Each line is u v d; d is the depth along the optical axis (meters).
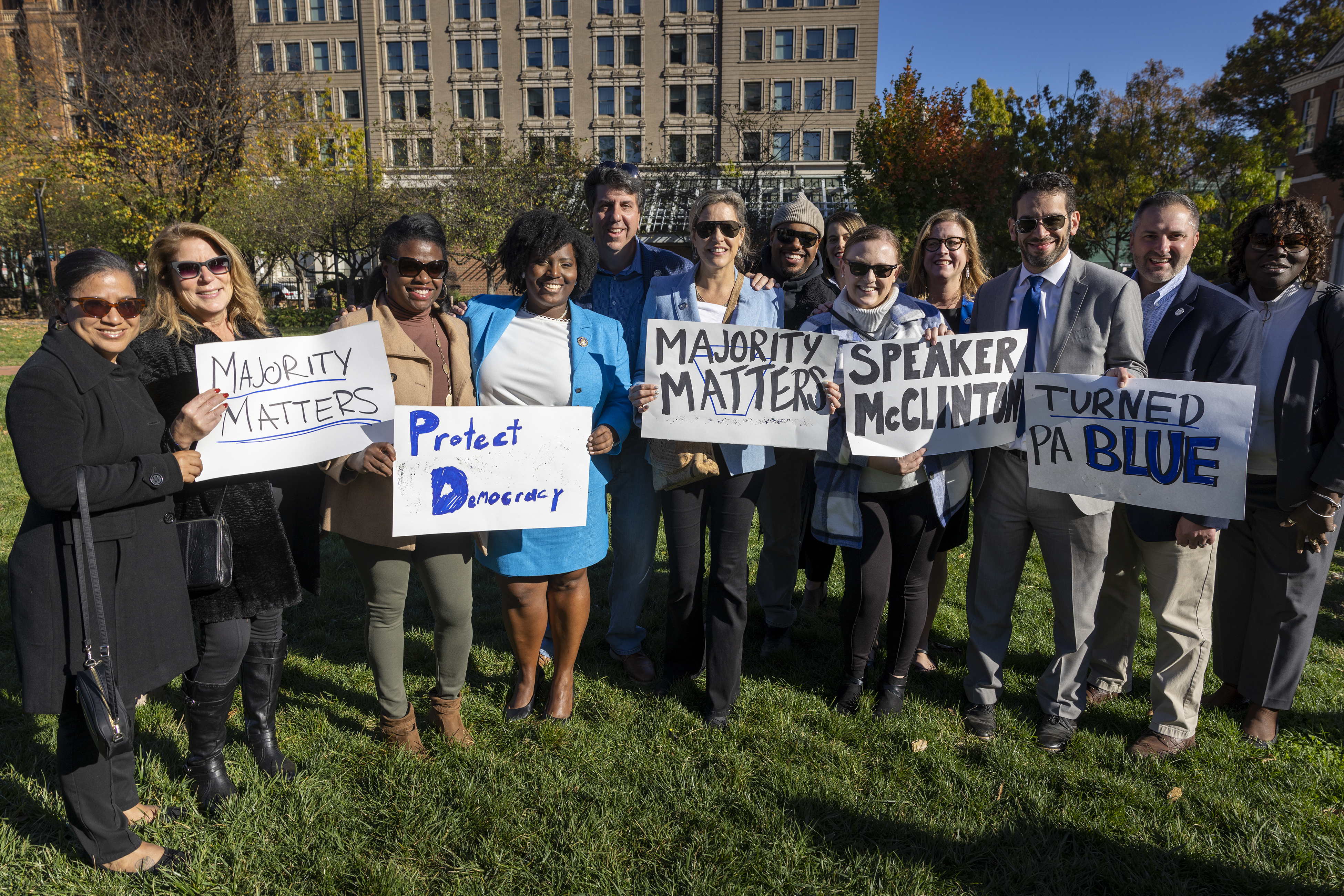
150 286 2.62
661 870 2.46
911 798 2.83
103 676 2.06
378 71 52.00
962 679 3.78
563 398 3.08
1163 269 3.13
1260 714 3.24
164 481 2.21
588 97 51.06
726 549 3.20
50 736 3.06
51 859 2.37
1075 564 3.10
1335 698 3.57
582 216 25.73
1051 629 4.37
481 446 2.83
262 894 2.33
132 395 2.25
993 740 3.22
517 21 50.88
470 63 51.72
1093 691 3.62
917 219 22.89
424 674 3.78
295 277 45.31
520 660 3.29
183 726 3.19
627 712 3.43
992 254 23.81
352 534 2.80
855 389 3.12
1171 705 3.13
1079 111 24.81
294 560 2.93
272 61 52.44
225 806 2.63
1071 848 2.60
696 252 3.29
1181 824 2.67
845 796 2.81
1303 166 29.78
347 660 3.92
